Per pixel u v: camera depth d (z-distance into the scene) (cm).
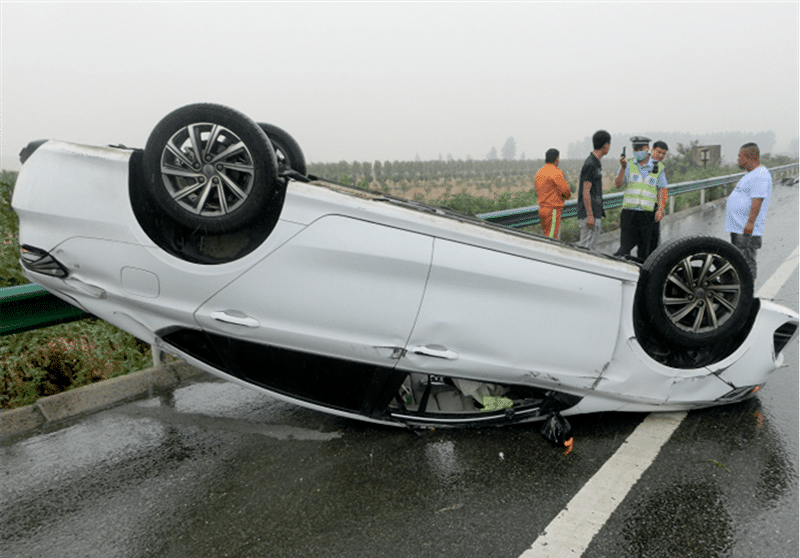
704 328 305
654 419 329
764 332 323
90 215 263
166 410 358
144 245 265
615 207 1187
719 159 2769
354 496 259
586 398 307
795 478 263
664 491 256
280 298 270
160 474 282
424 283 270
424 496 258
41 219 268
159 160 250
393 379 295
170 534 235
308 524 239
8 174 453
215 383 404
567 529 231
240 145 251
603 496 254
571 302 281
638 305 301
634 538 224
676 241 293
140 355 459
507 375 291
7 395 381
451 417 317
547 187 736
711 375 315
